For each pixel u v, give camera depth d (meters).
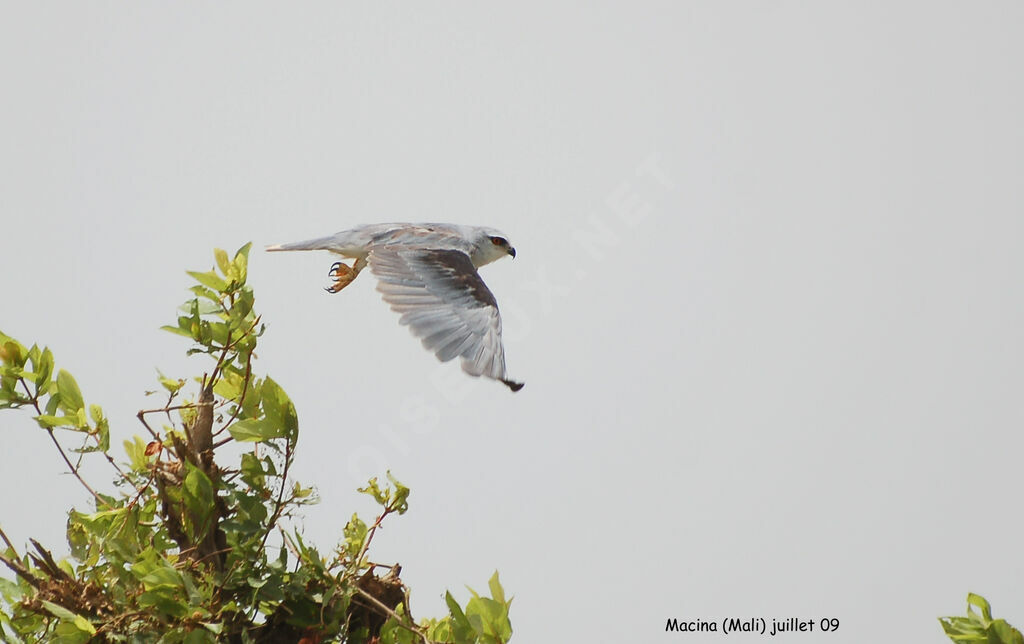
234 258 10.97
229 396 11.22
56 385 10.75
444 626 10.16
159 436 10.88
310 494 10.46
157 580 9.41
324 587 10.23
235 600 10.06
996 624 10.62
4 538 10.22
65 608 9.66
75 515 10.94
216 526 10.46
